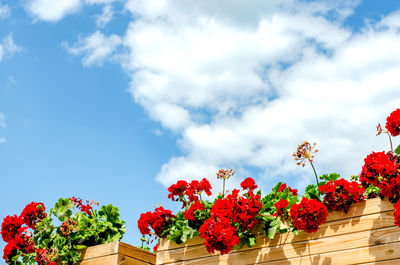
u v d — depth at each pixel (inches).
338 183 143.2
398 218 126.6
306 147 155.7
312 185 156.0
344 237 139.3
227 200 155.6
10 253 207.8
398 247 129.4
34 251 209.6
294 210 142.6
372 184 152.2
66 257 198.8
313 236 145.2
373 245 133.7
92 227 210.8
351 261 135.8
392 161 146.8
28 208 218.7
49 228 211.6
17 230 216.2
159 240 182.2
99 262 189.0
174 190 190.5
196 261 168.6
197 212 171.8
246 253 157.8
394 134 151.5
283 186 173.6
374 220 136.0
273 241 153.1
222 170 179.3
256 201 155.3
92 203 225.1
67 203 216.8
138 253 192.9
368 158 143.6
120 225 218.2
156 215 187.8
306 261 144.0
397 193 132.9
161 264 177.5
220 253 160.9
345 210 140.8
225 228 150.8
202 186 185.9
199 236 171.0
